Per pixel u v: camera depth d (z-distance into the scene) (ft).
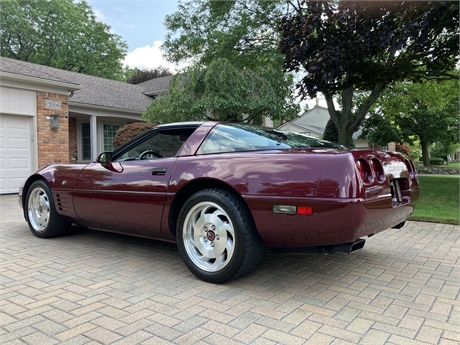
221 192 8.98
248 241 8.56
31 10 84.43
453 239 14.07
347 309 7.55
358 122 31.09
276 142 9.67
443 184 34.88
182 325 6.79
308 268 10.49
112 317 7.13
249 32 36.76
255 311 7.43
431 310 7.51
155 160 10.73
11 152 30.04
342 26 22.06
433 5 18.65
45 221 13.99
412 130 76.64
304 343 6.12
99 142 47.88
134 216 10.79
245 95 31.40
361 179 7.60
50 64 89.35
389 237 14.44
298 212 7.78
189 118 32.04
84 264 10.76
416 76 26.78
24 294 8.36
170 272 10.03
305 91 25.27
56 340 6.23
